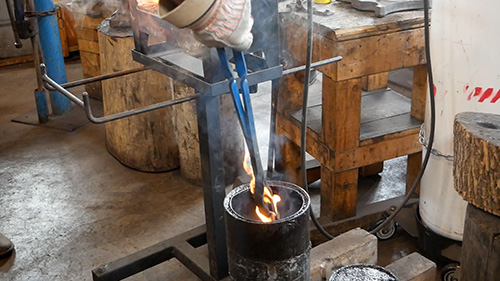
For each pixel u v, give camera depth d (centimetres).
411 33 209
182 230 256
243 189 149
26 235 257
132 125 299
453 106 194
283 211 146
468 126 163
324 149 226
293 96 249
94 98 407
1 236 245
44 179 304
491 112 188
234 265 146
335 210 232
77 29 392
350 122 215
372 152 225
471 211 167
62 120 373
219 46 122
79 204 280
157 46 175
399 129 228
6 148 342
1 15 482
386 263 226
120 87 295
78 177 305
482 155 156
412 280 188
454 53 187
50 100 380
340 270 170
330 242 201
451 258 210
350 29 200
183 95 273
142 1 166
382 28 203
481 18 177
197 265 208
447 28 187
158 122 295
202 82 152
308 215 142
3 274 232
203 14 114
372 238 202
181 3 114
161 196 284
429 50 187
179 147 292
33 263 238
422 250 230
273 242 136
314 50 215
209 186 186
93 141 346
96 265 235
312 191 279
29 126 370
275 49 155
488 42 179
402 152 230
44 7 349
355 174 228
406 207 236
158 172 306
